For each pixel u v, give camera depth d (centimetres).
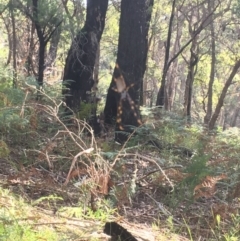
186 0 2216
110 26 2734
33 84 855
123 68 891
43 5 1273
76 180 565
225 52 2491
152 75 2827
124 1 896
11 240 338
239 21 2067
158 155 787
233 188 624
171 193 570
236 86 3500
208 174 551
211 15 1975
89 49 1048
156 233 442
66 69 1038
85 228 399
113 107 1080
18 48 1981
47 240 351
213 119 1917
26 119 682
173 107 3027
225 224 495
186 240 442
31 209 429
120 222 452
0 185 485
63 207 449
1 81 880
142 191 571
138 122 831
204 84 3091
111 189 515
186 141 938
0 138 661
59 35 1577
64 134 654
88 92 1033
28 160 604
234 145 911
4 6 1586
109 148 698
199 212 534
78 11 1439
